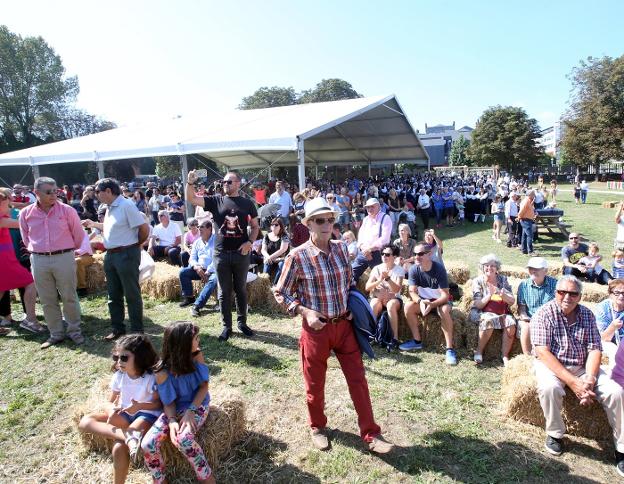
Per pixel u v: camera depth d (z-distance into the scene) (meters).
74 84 45.75
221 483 2.72
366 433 2.92
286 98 60.56
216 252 4.86
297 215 8.59
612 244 10.57
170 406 2.70
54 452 3.08
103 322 5.62
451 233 13.84
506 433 3.21
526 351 4.29
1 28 40.69
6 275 5.12
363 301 2.92
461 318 4.71
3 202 4.98
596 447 3.06
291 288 2.88
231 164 27.25
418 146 22.53
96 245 7.49
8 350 4.82
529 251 10.08
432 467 2.84
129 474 2.80
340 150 24.28
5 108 41.38
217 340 4.93
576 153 40.19
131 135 18.86
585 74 38.75
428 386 3.92
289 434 3.22
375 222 6.12
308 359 2.94
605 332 3.85
